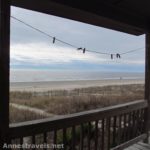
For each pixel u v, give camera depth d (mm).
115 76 137750
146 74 4254
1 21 2039
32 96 19188
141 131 4215
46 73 140250
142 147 4016
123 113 3631
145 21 3939
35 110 10414
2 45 2045
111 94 19500
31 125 2283
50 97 17438
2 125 2053
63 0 2596
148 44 4164
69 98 15367
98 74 157500
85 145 3705
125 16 3516
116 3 3229
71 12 2902
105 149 3785
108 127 3352
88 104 11586
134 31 4027
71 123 2705
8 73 2094
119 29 3881
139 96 16516
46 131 2432
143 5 3406
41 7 2672
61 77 120625
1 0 2035
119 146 3555
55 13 2932
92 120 3008
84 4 2844
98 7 3051
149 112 4336
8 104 2102
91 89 29281
